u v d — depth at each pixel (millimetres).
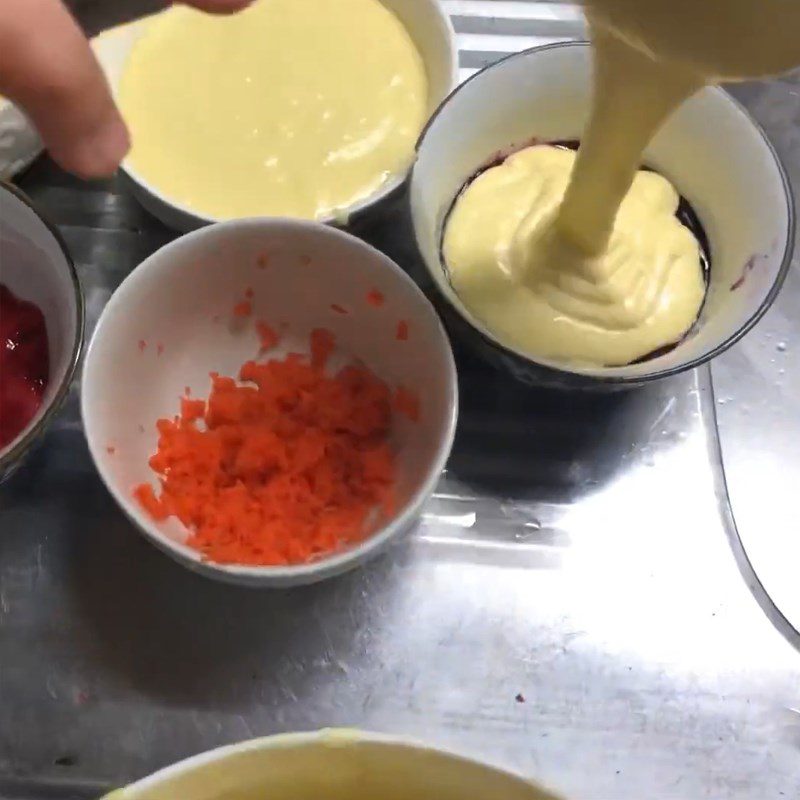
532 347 546
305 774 438
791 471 591
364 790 450
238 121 610
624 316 550
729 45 359
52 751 500
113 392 501
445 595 544
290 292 567
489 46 694
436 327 510
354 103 621
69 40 370
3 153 591
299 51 633
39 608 533
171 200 563
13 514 554
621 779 504
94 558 545
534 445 582
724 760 510
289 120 612
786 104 701
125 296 503
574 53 562
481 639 534
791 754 513
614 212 525
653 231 580
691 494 575
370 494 528
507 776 412
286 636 532
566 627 538
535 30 701
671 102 434
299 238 529
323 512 524
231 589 542
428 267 512
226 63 626
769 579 557
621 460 581
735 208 564
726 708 522
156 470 530
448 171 575
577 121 604
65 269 515
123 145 412
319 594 542
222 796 433
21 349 547
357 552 454
